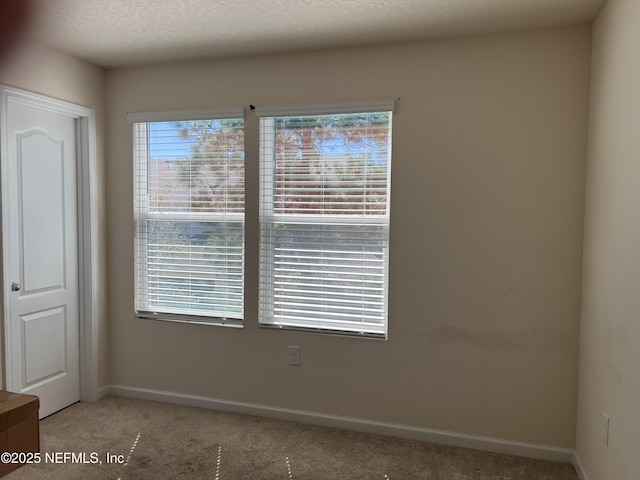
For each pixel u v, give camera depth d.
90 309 3.11
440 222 2.59
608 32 2.03
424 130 2.59
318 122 2.80
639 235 1.61
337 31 2.46
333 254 2.82
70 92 2.88
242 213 2.97
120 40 2.61
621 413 1.75
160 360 3.17
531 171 2.45
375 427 2.74
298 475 2.28
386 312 2.75
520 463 2.43
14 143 2.59
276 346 2.92
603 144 2.06
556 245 2.43
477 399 2.58
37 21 2.35
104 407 3.06
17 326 2.64
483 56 2.49
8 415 1.19
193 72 2.99
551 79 2.40
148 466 2.34
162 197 3.13
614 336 1.85
